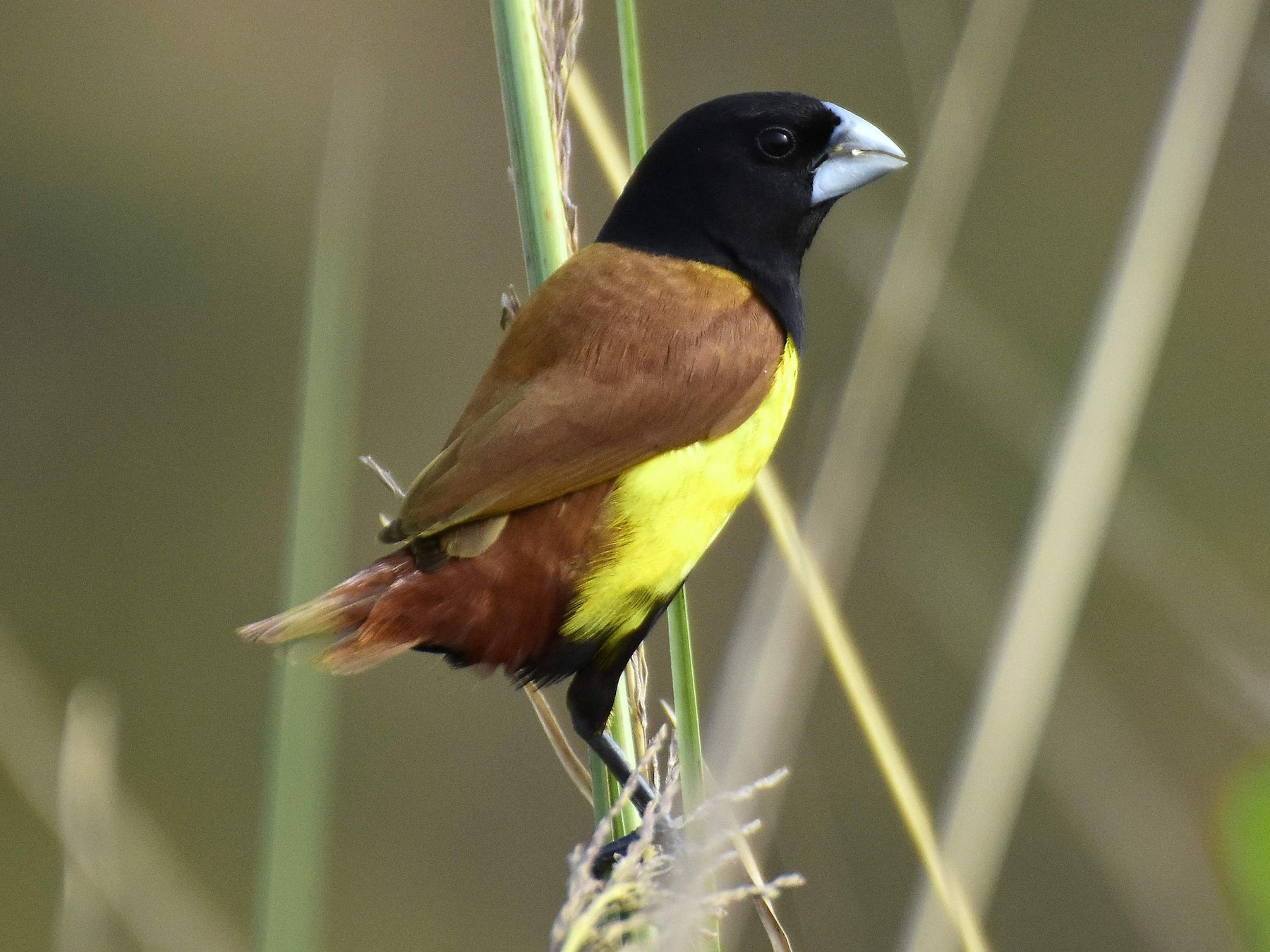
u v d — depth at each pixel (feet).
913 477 9.07
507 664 8.48
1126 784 8.52
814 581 8.41
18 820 9.11
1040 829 9.01
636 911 8.33
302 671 8.32
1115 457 8.41
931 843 8.39
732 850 8.34
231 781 9.15
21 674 8.41
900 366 8.43
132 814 8.37
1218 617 8.49
